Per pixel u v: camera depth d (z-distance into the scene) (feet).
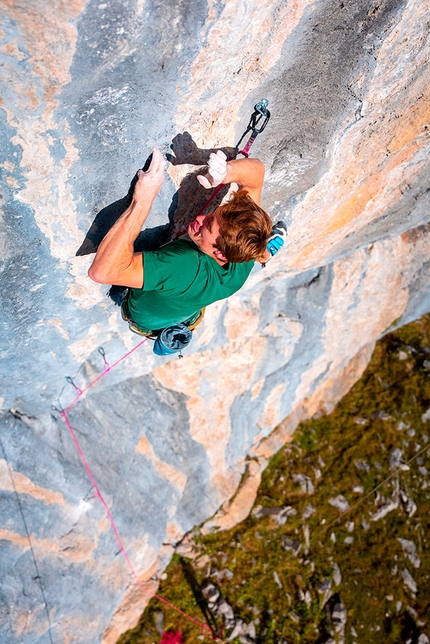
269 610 21.91
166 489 19.47
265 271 15.17
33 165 7.62
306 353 21.17
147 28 6.67
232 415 20.58
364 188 12.97
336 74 9.13
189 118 8.36
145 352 14.98
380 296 21.72
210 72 7.82
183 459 19.72
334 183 11.85
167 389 17.95
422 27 8.70
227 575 22.03
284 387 22.08
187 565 21.68
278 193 11.22
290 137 9.99
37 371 12.84
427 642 22.72
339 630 22.25
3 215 8.21
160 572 21.17
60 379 14.08
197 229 8.24
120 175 8.46
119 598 18.80
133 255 7.90
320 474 25.29
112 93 7.31
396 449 26.43
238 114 8.99
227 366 18.51
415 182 14.29
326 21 8.16
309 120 9.82
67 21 6.12
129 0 6.24
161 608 20.66
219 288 8.46
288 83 9.00
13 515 14.65
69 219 8.77
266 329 18.60
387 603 23.44
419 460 26.55
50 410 15.21
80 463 16.21
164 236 10.23
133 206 8.02
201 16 6.90
